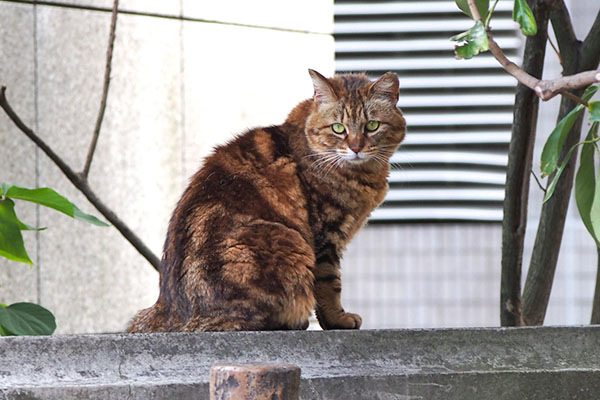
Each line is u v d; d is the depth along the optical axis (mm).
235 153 4738
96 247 6969
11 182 6719
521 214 4676
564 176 4816
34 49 6840
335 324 4715
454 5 9352
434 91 9430
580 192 3604
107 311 6980
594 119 3123
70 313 6859
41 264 6777
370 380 3562
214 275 4316
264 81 7516
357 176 4816
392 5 9367
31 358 3498
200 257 4375
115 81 7074
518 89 4453
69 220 6887
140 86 7148
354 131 4781
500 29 9266
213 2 7379
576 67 4785
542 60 4438
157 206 7176
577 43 4793
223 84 7402
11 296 6676
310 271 4465
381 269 9430
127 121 7102
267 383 2461
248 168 4656
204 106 7344
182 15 7285
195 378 3516
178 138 7254
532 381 3652
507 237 4727
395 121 5000
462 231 9430
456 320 9414
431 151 9453
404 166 9445
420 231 9453
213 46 7375
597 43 4699
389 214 9461
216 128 7379
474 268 9430
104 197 6996
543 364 3721
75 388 3373
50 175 6836
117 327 7004
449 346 3744
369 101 4898
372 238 9469
